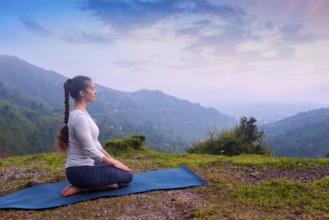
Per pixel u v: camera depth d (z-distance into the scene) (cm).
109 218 412
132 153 945
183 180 559
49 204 453
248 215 414
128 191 498
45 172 658
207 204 456
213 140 1046
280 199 470
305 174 600
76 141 479
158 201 464
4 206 454
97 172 482
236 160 730
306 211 426
